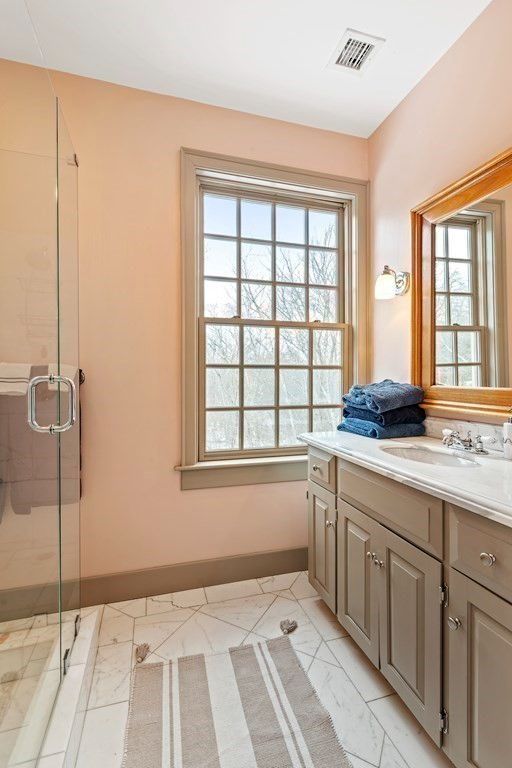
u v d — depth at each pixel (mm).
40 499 1303
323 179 2062
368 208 2145
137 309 1791
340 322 2223
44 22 1423
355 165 2135
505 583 787
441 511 967
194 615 1654
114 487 1766
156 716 1163
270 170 1967
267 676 1313
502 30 1328
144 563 1807
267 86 1771
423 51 1576
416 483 1019
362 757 1037
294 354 2121
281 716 1159
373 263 2117
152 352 1814
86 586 1720
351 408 1858
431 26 1463
